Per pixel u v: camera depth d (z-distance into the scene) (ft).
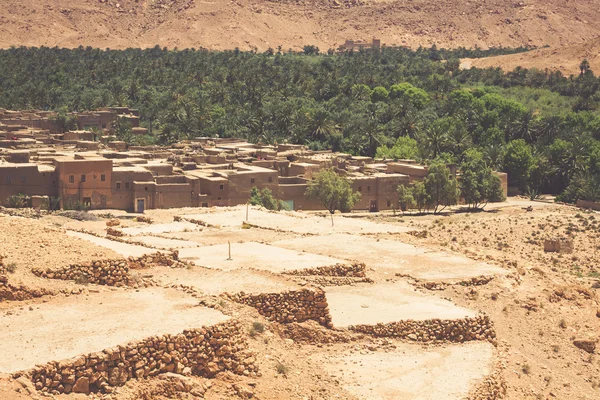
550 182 650.02
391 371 136.87
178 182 490.08
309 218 244.63
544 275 211.20
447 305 165.68
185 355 115.96
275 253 184.96
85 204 468.75
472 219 450.71
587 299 194.49
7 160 497.05
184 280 150.10
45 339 112.06
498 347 156.76
